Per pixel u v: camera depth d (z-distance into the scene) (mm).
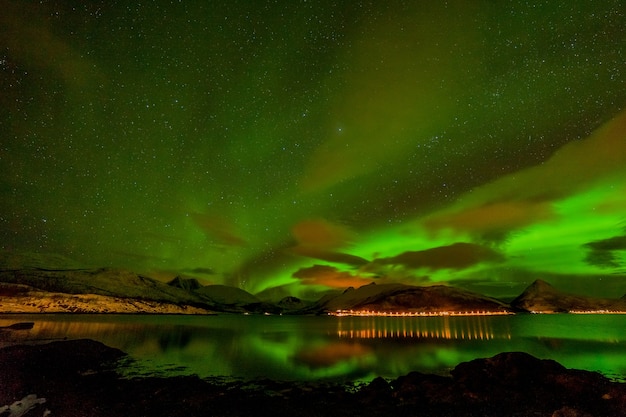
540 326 86062
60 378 19438
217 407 15523
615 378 21969
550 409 14570
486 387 17266
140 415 14133
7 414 13664
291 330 72062
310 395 17969
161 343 41094
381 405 15664
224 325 85500
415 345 43469
